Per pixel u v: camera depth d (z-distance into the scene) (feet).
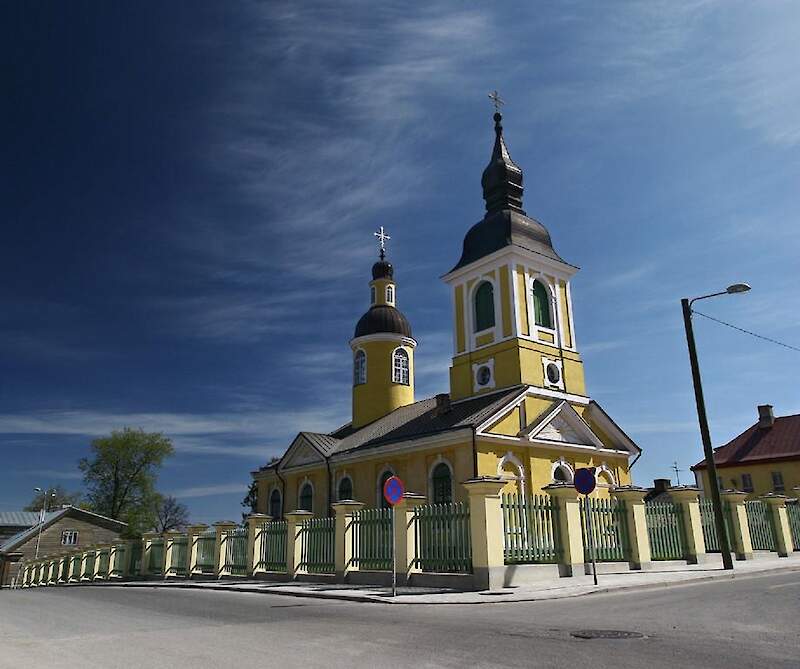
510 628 32.22
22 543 204.64
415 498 61.87
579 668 22.68
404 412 121.70
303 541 74.38
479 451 87.86
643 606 39.81
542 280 107.45
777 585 51.31
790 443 164.66
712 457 76.18
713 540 87.51
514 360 99.40
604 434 105.70
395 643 28.50
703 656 24.48
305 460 122.62
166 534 96.32
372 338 135.13
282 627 34.78
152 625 37.06
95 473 232.32
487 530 54.70
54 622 39.81
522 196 116.67
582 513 66.49
